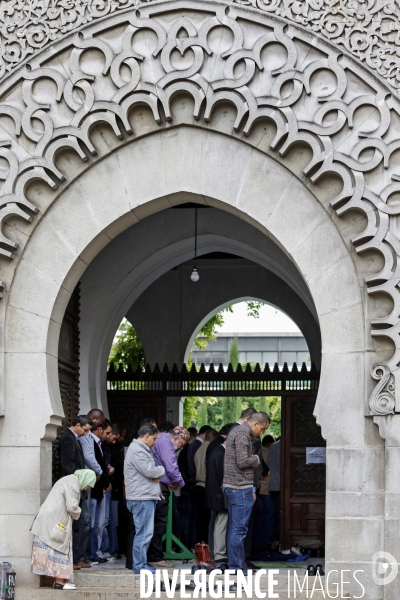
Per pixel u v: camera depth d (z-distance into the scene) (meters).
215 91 10.67
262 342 41.72
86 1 11.00
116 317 15.17
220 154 10.86
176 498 13.62
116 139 10.96
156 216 14.84
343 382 10.43
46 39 11.02
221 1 10.78
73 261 10.98
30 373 10.90
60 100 10.95
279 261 14.66
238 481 10.59
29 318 10.97
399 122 10.47
